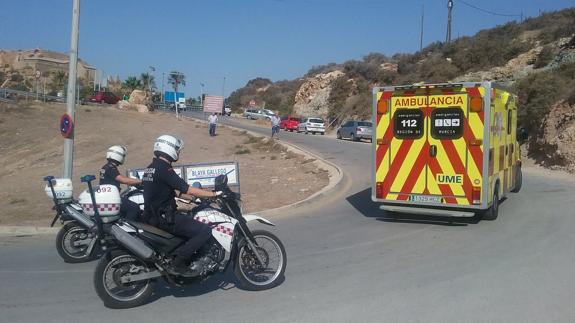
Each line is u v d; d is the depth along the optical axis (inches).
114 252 229.5
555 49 1550.2
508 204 510.0
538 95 928.3
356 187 644.1
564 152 789.9
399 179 437.7
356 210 506.0
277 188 687.7
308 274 283.9
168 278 237.3
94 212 229.9
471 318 215.8
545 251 327.3
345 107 2458.2
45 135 1556.3
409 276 277.4
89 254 301.9
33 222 513.7
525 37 2031.3
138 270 233.5
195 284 264.2
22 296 252.5
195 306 235.8
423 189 429.1
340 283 266.2
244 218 252.4
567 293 246.2
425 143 426.6
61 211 304.7
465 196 414.0
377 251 336.8
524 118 948.6
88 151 1273.4
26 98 2246.6
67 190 304.7
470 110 409.7
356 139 1513.3
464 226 415.8
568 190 595.5
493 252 327.9
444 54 2223.2
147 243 233.0
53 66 5078.7
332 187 638.5
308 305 234.2
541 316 217.5
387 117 439.8
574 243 347.3
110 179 309.0
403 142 434.6
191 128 1756.9
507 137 489.7
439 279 271.0
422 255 324.2
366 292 250.8
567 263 298.8
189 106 4202.8
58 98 2390.5
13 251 357.1
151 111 2620.6
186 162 1006.4
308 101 2925.7
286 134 1684.3
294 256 325.4
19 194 835.4
